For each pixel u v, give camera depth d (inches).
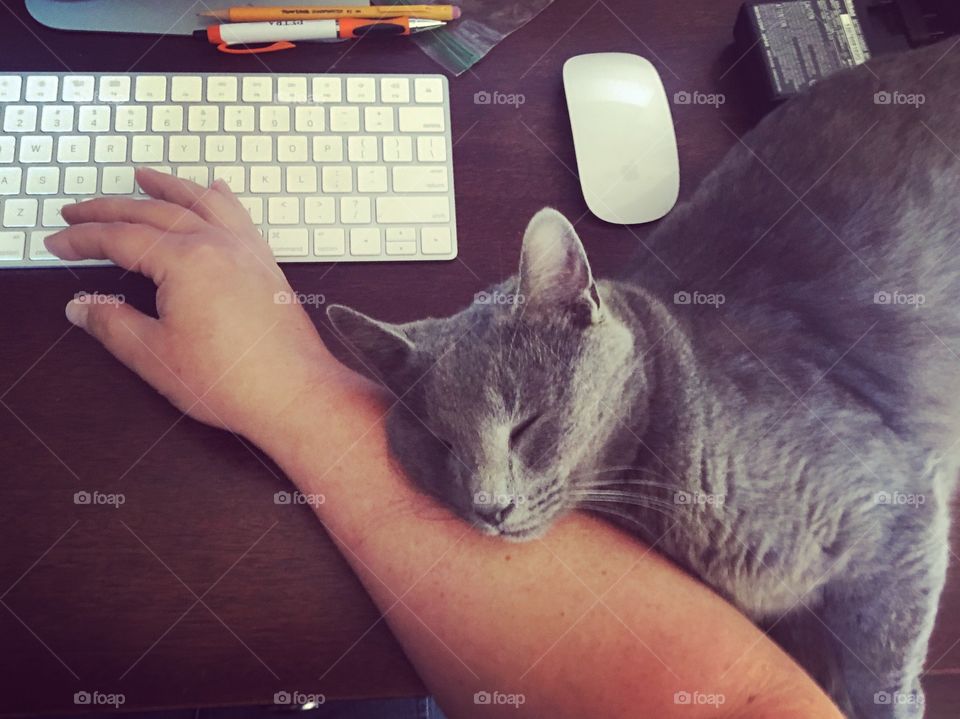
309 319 25.2
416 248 26.0
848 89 27.4
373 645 22.4
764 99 28.1
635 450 23.9
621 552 22.4
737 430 23.6
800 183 26.4
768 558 22.7
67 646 22.1
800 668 21.7
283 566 22.9
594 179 26.8
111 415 23.9
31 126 25.6
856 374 24.1
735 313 24.9
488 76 28.5
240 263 25.0
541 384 23.2
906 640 22.8
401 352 23.7
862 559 23.1
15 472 23.3
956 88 26.9
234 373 24.0
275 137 26.3
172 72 27.2
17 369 24.1
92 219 25.0
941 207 25.7
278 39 27.9
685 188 27.3
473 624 21.3
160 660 22.1
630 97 27.6
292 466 23.5
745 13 28.6
